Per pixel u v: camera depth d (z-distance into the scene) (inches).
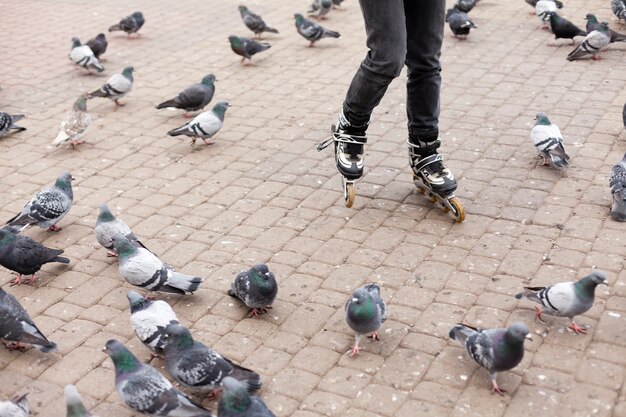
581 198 157.9
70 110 205.9
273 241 150.7
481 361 118.1
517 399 117.3
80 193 168.9
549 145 165.8
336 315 133.3
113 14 281.7
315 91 212.4
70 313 136.3
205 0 297.9
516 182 164.2
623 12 242.4
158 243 151.6
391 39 136.9
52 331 132.6
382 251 146.6
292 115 199.2
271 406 118.2
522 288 136.2
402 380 121.3
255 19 249.4
